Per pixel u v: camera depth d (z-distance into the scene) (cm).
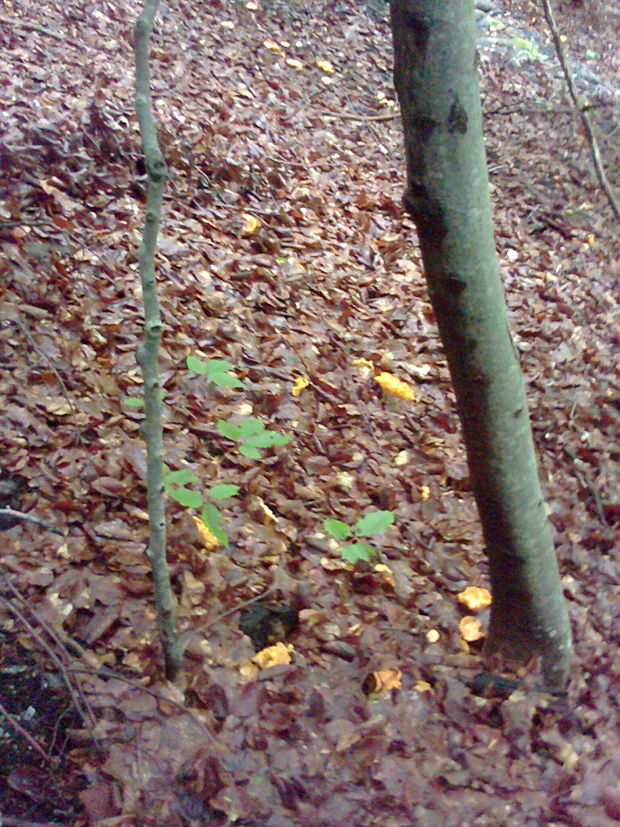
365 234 642
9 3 750
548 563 277
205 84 771
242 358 462
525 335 573
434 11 199
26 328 411
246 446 262
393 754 266
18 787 236
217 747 255
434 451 439
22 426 362
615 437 489
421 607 339
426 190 218
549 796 262
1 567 291
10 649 274
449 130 210
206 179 606
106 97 654
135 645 289
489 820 251
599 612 355
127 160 583
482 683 295
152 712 262
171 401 409
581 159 883
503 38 1171
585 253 723
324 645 311
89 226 512
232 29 924
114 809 235
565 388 523
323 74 930
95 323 442
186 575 319
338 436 434
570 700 298
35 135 556
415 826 245
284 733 266
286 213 615
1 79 620
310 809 245
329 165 726
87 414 386
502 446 252
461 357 240
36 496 335
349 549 291
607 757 277
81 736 253
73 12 792
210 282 509
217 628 302
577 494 435
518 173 830
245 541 346
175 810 238
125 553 322
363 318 541
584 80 1141
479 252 226
